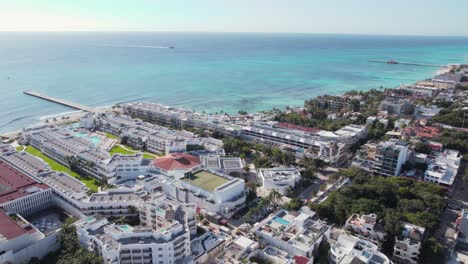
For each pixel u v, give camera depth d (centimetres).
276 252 17125
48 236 17750
